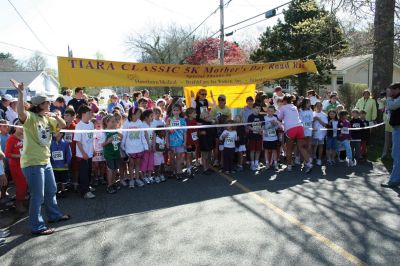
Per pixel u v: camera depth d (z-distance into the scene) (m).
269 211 5.44
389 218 5.07
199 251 4.14
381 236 4.45
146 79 7.80
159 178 7.53
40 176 4.80
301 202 5.86
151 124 7.47
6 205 6.19
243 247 4.21
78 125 6.50
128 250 4.24
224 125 7.95
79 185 6.69
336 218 5.09
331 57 13.73
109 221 5.24
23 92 4.61
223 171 8.34
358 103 10.92
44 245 4.46
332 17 13.19
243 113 8.85
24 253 4.25
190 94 10.47
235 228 4.80
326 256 3.94
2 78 40.94
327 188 6.71
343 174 7.86
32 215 4.80
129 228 4.93
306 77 26.06
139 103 8.90
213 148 8.26
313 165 8.85
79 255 4.15
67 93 11.18
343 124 8.82
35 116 4.79
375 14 11.19
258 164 8.67
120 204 6.04
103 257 4.08
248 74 8.85
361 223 4.89
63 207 5.96
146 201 6.16
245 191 6.59
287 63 9.16
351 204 5.72
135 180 7.46
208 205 5.82
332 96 10.23
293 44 25.69
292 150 8.86
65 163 6.60
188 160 8.03
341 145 8.91
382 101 9.82
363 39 13.73
